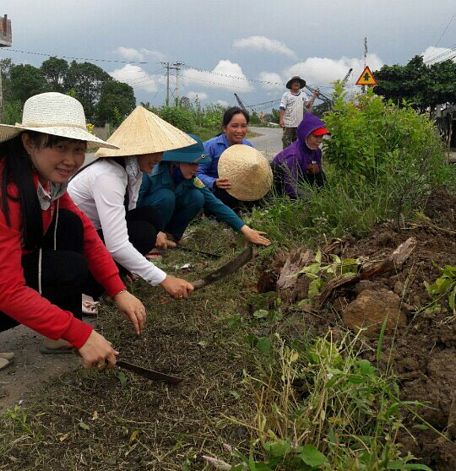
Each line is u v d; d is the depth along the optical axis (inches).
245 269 155.4
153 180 167.9
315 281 125.3
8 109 920.9
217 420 95.7
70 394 105.3
